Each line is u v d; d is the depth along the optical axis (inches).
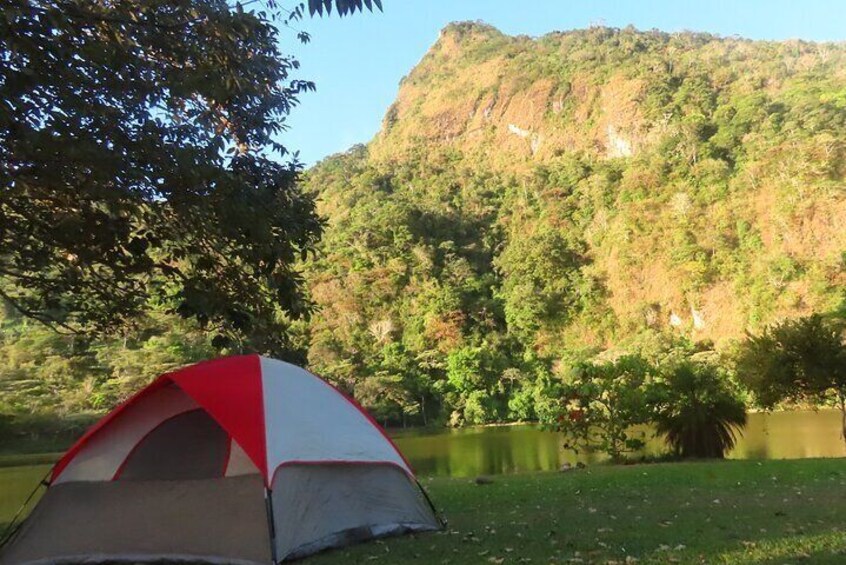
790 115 3959.2
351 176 5073.8
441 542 220.8
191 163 261.9
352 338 3304.6
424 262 3745.1
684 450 628.7
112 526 214.5
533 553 195.2
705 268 3476.9
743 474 407.5
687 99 4537.4
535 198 4365.2
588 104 5044.3
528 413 2576.3
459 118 5802.2
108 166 248.7
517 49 6318.9
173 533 207.2
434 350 3174.2
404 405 2578.7
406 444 1552.7
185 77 262.1
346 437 232.5
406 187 4872.0
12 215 284.0
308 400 231.9
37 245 296.5
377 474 239.5
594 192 4121.6
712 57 5152.6
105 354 2005.4
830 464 454.9
